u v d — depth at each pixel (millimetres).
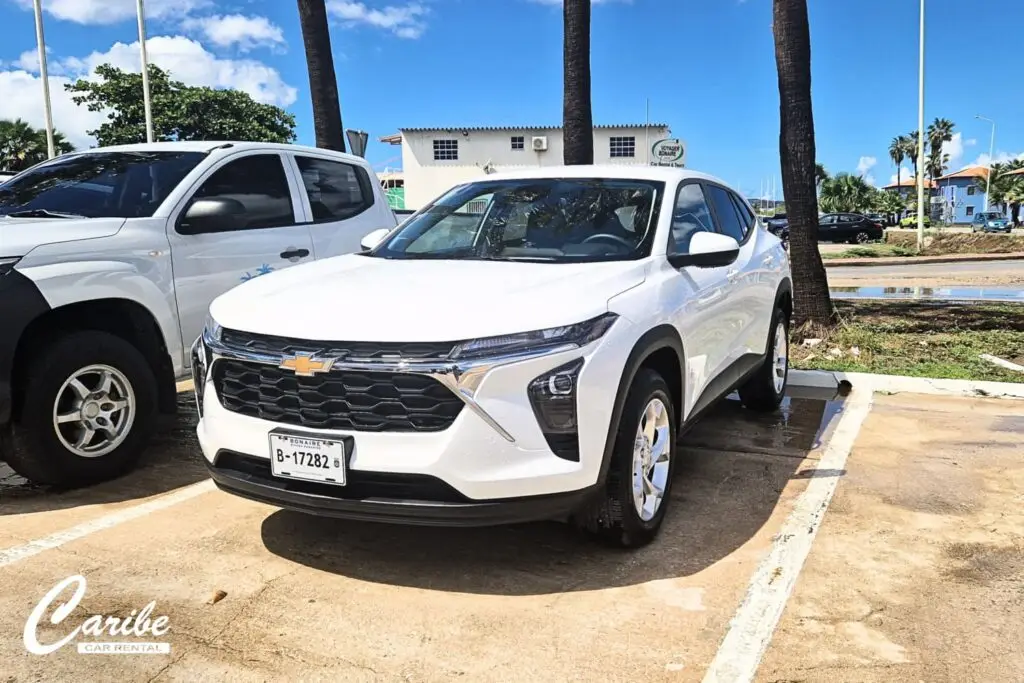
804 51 8461
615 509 3359
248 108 39000
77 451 4258
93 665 2688
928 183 91750
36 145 32438
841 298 13234
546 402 3021
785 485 4434
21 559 3492
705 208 4863
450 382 2916
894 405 6242
